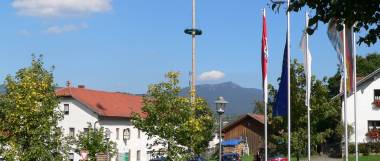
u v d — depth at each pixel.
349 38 23.98
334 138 45.59
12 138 20.92
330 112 27.88
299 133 27.48
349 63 24.33
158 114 25.17
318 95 27.39
